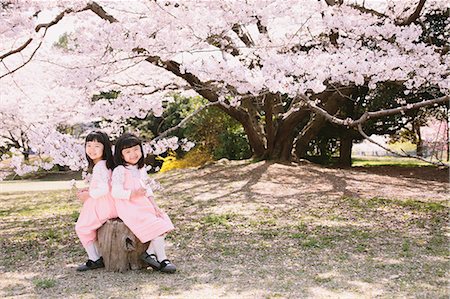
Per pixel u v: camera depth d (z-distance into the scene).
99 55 6.27
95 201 4.30
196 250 5.00
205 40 6.48
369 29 6.72
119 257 4.19
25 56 8.20
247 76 5.52
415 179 11.39
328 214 7.03
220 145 15.14
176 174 11.81
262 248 5.04
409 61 5.94
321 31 7.85
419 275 4.02
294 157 12.72
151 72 9.17
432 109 14.20
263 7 6.21
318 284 3.77
